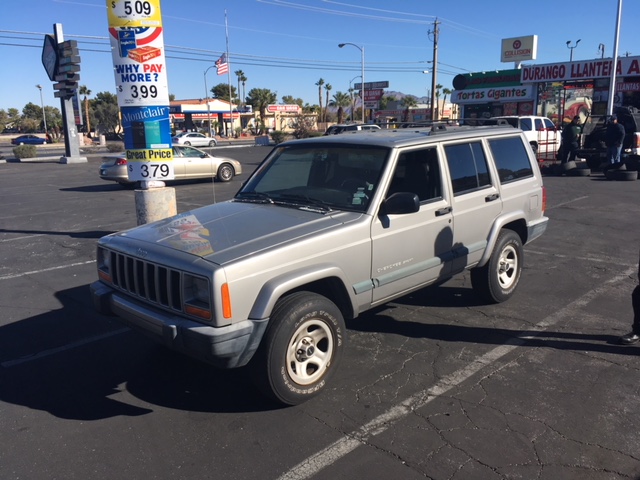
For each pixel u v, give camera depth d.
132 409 3.95
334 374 4.12
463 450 3.37
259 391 4.16
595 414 3.74
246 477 3.17
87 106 70.81
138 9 7.59
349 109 91.69
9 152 43.00
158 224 4.55
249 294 3.54
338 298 4.20
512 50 40.50
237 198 5.08
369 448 3.41
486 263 5.60
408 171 4.65
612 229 9.66
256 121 84.75
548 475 3.13
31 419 3.84
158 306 3.79
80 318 5.82
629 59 28.16
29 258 8.45
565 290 6.40
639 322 4.79
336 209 4.39
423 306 5.91
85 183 19.45
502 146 5.82
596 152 18.14
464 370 4.43
